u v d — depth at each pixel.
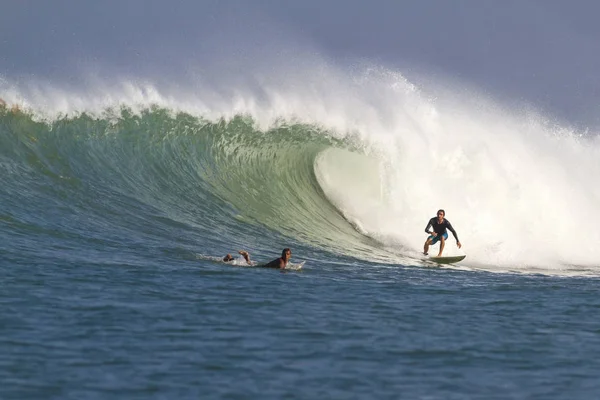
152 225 77.69
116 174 88.69
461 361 40.53
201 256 68.19
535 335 46.97
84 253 63.97
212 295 52.50
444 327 47.72
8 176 81.75
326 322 46.94
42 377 35.00
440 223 81.94
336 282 61.94
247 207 89.19
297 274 64.31
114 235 71.94
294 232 84.69
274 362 38.56
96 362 37.25
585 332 48.41
